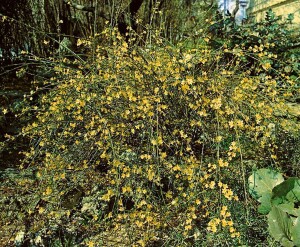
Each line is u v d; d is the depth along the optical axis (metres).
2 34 4.82
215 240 1.99
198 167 2.15
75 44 5.26
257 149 2.50
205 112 2.21
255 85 2.41
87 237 2.18
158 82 2.31
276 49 4.42
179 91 2.36
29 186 2.48
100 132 2.48
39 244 2.20
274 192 2.09
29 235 2.20
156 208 2.04
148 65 2.32
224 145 2.45
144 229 2.11
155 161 2.19
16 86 4.67
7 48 4.91
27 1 5.07
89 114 2.47
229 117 2.35
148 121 2.24
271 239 1.99
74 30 5.47
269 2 7.70
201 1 6.11
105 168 2.63
